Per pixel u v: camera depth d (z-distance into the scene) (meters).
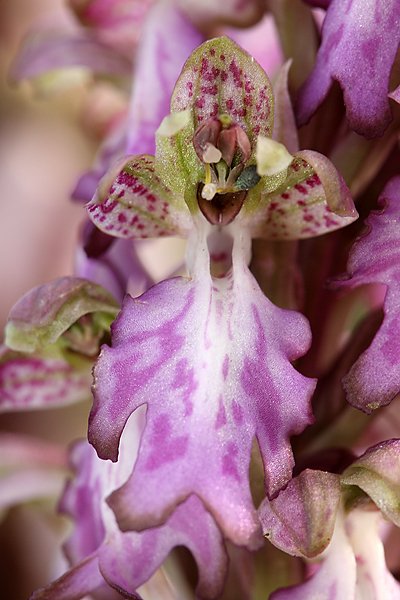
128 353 0.12
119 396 0.12
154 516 0.12
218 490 0.12
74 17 0.16
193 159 0.12
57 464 0.16
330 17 0.12
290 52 0.13
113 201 0.12
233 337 0.12
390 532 0.14
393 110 0.13
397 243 0.12
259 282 0.13
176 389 0.12
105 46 0.16
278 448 0.12
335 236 0.13
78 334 0.14
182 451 0.12
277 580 0.13
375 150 0.13
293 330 0.12
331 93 0.13
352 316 0.15
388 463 0.12
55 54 0.16
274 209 0.13
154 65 0.14
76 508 0.14
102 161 0.15
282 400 0.12
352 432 0.14
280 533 0.12
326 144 0.13
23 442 0.16
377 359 0.12
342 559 0.13
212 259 0.13
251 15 0.14
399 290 0.12
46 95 0.17
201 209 0.13
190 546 0.12
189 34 0.14
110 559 0.13
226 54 0.12
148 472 0.12
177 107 0.12
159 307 0.12
